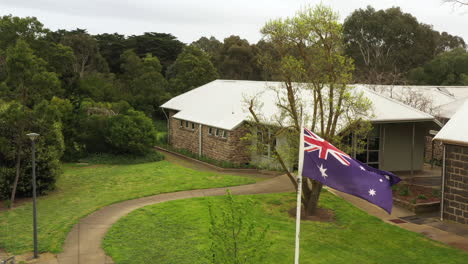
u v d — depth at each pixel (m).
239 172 26.09
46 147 20.23
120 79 58.81
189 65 53.66
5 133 18.52
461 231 15.64
